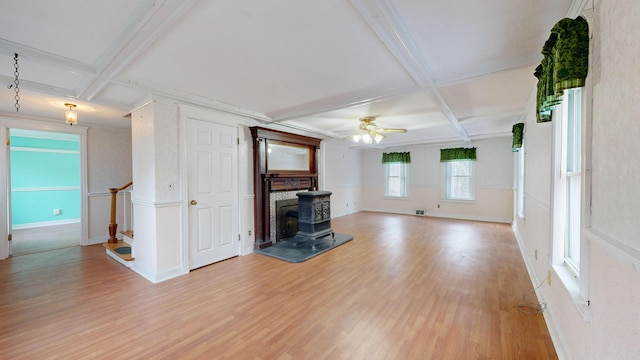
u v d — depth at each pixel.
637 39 0.88
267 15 1.55
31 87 2.68
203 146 3.57
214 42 1.87
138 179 3.34
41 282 3.02
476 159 7.02
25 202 6.27
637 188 0.88
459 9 1.52
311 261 3.74
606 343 1.12
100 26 1.71
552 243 2.07
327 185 7.26
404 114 4.12
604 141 1.14
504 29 1.75
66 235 5.41
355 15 1.57
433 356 1.76
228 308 2.42
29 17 1.59
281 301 2.55
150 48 1.95
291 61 2.20
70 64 2.22
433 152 7.69
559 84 1.32
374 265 3.55
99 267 3.53
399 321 2.18
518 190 4.95
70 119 3.31
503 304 2.45
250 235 4.24
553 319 1.97
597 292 1.22
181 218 3.29
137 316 2.28
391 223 6.62
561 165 2.03
